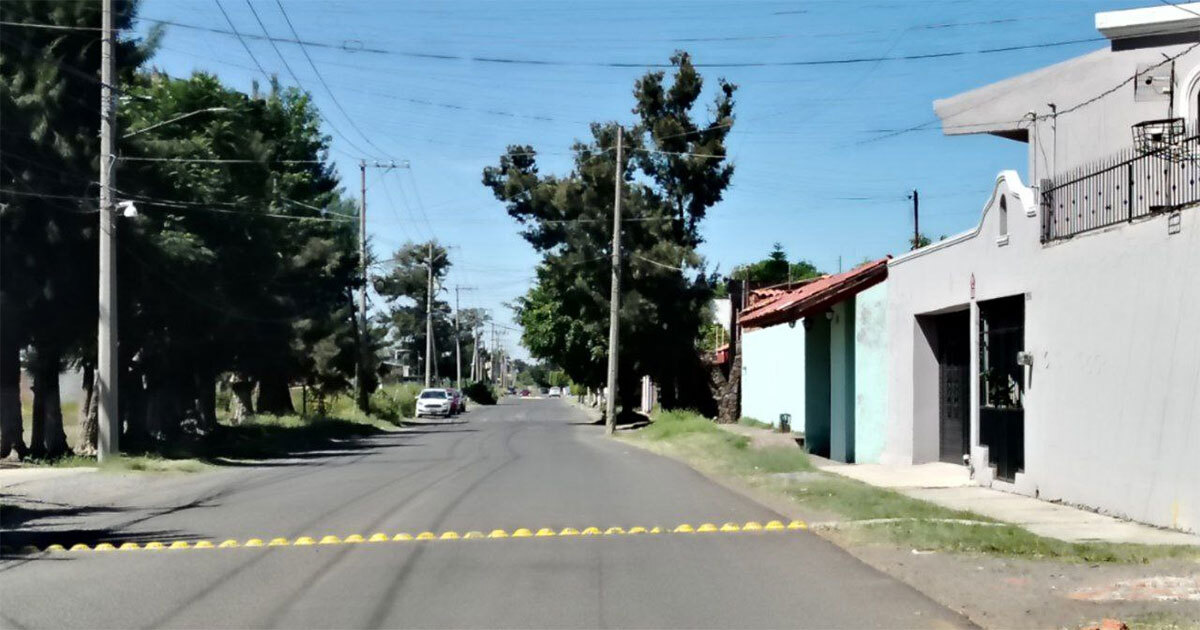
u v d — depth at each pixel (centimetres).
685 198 4972
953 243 1780
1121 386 1254
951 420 1928
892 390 2056
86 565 1039
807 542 1141
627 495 1630
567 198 4819
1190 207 1120
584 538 1180
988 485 1627
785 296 3028
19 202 2261
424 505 1511
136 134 2542
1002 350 1634
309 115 4594
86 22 2408
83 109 2441
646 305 4609
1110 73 1791
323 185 4809
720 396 4634
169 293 2677
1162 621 734
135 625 779
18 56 2312
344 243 4925
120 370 2780
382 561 1038
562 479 1914
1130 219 1237
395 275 8712
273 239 3194
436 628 762
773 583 916
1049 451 1433
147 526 1348
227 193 2973
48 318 2428
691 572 969
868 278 2205
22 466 2289
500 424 5247
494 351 18538
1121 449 1255
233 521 1380
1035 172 1955
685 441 2877
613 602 844
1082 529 1174
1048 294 1438
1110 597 816
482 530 1253
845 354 2345
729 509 1445
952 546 1058
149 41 2584
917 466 1944
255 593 888
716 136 4931
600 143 4862
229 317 2980
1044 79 1950
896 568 974
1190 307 1114
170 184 2672
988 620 768
